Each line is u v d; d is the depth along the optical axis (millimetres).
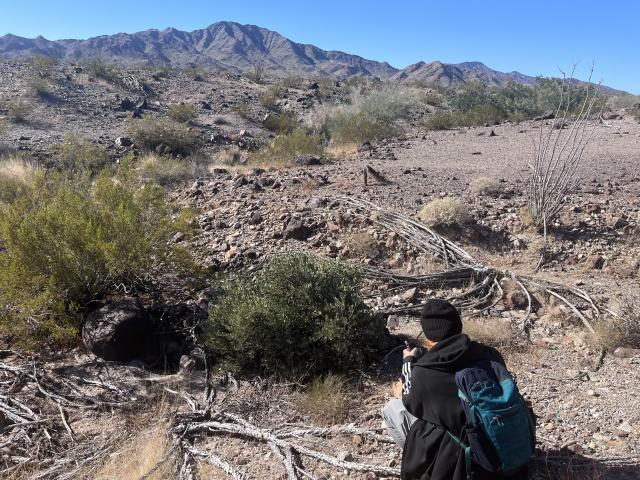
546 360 5148
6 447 4188
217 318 5164
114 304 5398
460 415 2975
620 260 7273
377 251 7340
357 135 19781
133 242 5711
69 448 4160
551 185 8492
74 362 5176
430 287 6676
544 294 6395
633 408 4246
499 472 2857
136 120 25562
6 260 5309
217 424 4277
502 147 15844
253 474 3799
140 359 5273
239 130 28219
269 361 4980
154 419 4438
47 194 6625
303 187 10320
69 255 5543
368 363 5133
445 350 3072
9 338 5574
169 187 12711
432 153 15188
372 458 3889
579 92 25422
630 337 5289
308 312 5113
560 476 3543
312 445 4062
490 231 7953
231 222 8398
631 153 13906
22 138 22578
